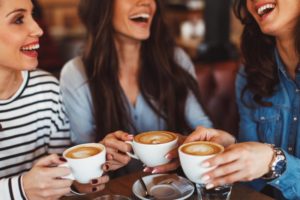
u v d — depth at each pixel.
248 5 1.31
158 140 1.04
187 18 4.67
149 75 1.70
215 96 2.19
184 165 0.92
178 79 1.72
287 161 1.05
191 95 1.76
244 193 1.10
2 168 1.28
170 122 1.69
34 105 1.35
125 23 1.59
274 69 1.40
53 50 2.71
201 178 0.91
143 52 1.71
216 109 2.19
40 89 1.37
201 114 1.76
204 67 2.25
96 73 1.63
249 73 1.45
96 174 0.99
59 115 1.44
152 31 1.71
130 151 1.15
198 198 1.07
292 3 1.18
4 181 0.99
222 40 3.39
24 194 0.97
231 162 0.91
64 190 0.98
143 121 1.70
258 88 1.42
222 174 0.90
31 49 1.19
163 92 1.68
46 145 1.42
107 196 1.07
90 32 1.67
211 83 2.21
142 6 1.59
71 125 1.66
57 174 0.95
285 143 1.39
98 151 1.00
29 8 1.16
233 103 2.11
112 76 1.64
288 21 1.21
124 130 1.64
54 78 1.44
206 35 3.47
